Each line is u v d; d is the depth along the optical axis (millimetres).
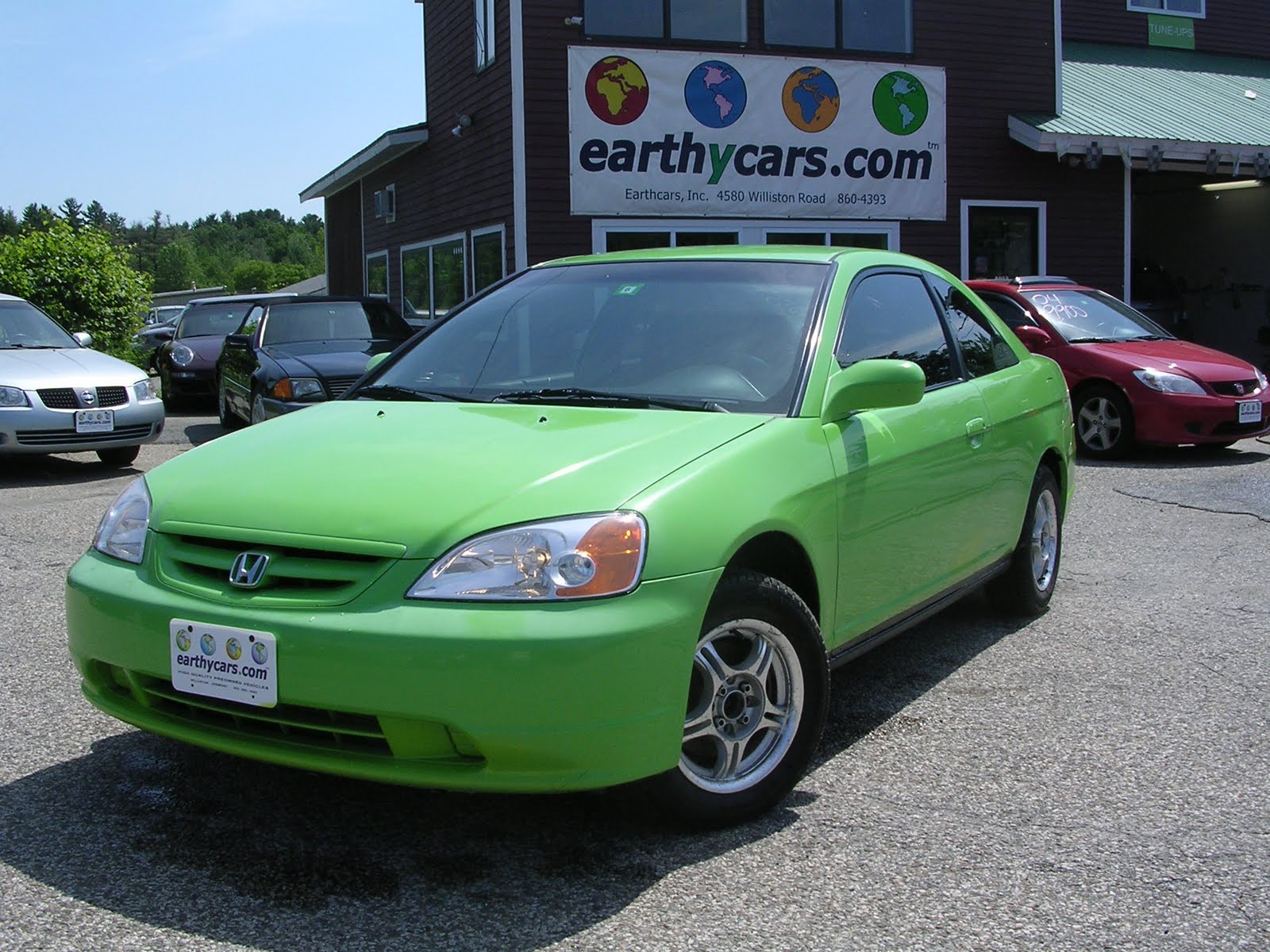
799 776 3289
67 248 19484
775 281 3980
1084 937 2627
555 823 3197
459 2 15852
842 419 3613
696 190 14727
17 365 9734
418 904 2758
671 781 2980
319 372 9930
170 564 3055
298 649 2744
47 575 6113
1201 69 20625
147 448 11797
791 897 2799
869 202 15648
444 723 2668
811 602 3432
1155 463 10039
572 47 14039
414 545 2779
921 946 2586
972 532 4445
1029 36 16438
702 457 3117
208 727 2967
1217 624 5215
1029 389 5031
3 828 3148
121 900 2770
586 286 4230
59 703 4145
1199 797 3400
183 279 135875
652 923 2680
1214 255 21984
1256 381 10125
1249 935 2643
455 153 16453
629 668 2740
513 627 2664
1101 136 15648
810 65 15078
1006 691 4336
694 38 14555
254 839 3092
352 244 23422
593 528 2789
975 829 3178
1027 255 16812
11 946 2561
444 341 4246
